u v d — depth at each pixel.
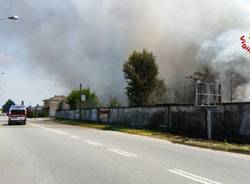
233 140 20.53
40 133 25.09
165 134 26.45
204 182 7.92
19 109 42.56
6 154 12.88
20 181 7.96
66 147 15.45
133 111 36.69
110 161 11.14
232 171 9.65
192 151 15.10
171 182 7.84
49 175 8.67
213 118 22.59
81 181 7.92
